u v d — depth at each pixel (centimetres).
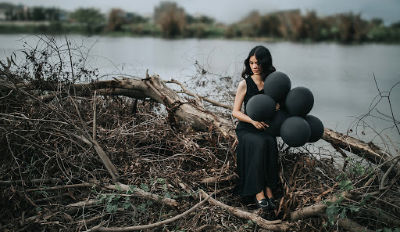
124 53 1288
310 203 333
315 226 319
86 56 452
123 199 340
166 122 439
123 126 416
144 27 2269
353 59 1345
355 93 831
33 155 355
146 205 335
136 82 458
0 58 516
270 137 337
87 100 443
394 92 854
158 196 328
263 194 338
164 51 1367
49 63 424
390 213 307
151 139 422
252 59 344
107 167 351
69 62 442
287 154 389
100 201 319
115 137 400
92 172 360
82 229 308
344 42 2025
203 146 423
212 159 386
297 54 1454
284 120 327
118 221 319
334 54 1491
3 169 336
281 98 332
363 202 289
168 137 421
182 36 2136
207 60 582
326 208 298
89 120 426
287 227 312
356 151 402
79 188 350
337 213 304
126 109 473
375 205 314
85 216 321
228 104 532
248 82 353
